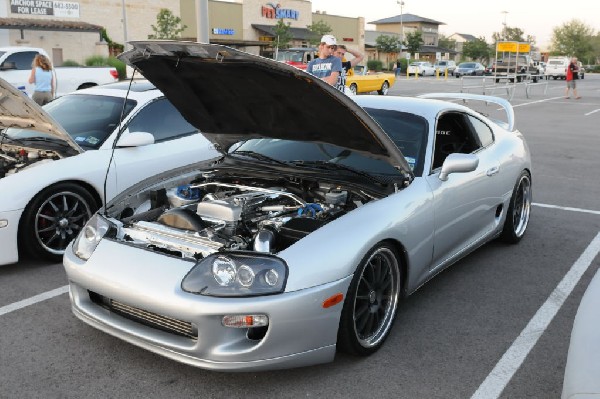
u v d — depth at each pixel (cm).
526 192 546
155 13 3728
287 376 318
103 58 2652
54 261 482
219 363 286
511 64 3634
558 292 435
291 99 348
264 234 319
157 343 299
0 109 493
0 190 443
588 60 10319
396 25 9762
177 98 403
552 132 1315
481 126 489
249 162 417
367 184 369
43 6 3086
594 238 561
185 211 350
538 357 342
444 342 358
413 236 358
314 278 293
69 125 543
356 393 303
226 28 4312
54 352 341
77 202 487
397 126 421
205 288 285
